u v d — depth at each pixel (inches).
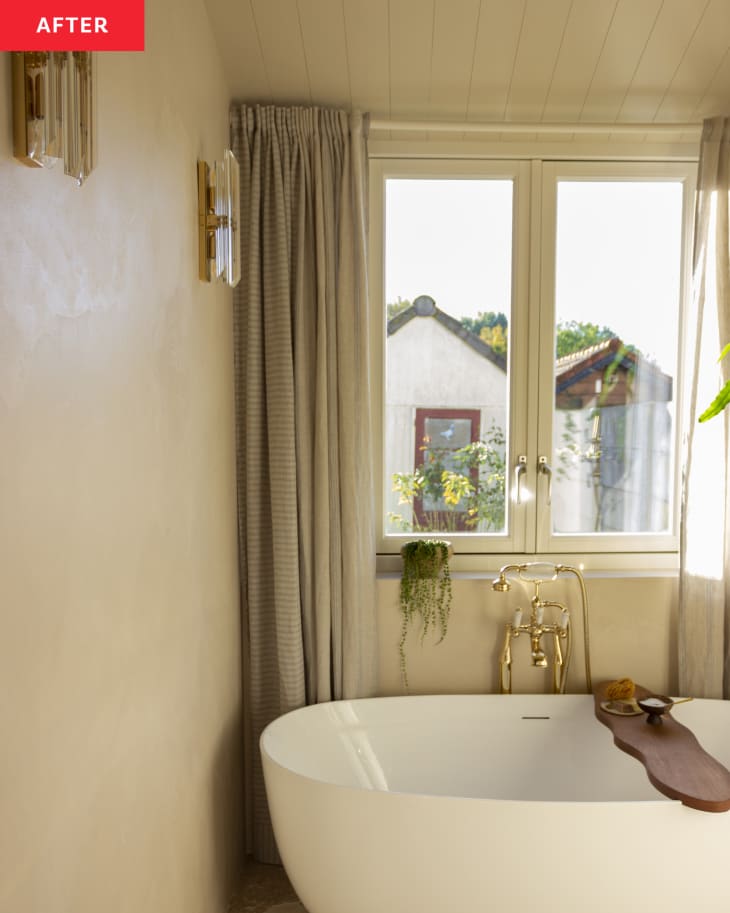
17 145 39.0
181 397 77.1
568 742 108.6
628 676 115.8
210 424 92.2
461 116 113.4
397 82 108.5
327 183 109.4
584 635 112.0
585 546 119.6
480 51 104.3
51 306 43.9
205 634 88.7
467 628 114.7
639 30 101.8
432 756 108.0
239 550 111.3
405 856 84.5
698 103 111.8
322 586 108.7
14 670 39.3
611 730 102.2
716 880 83.7
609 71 107.3
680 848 82.7
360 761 106.2
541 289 117.6
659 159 116.1
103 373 53.1
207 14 94.7
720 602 111.9
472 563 119.6
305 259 109.9
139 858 61.9
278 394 108.0
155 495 66.9
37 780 42.1
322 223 108.6
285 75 106.8
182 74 78.7
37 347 42.0
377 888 85.9
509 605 114.7
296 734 103.0
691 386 112.3
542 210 116.8
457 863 83.7
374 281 117.1
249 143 109.6
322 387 108.3
